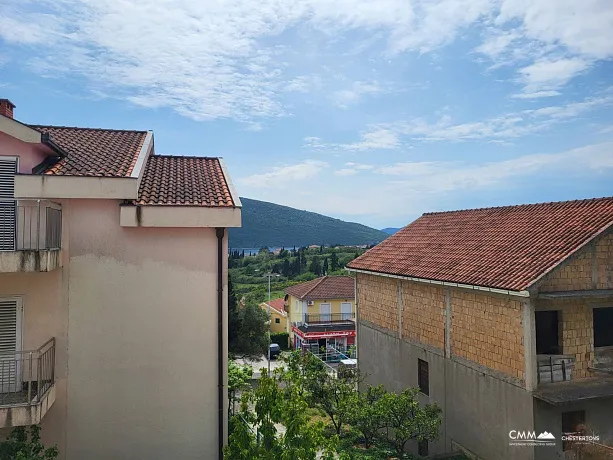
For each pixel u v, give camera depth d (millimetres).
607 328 13352
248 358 37938
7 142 9641
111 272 9766
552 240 13430
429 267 16500
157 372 9891
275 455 7680
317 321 44500
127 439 9742
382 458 14047
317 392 16812
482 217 18719
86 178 9344
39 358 8500
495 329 13102
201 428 10031
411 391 15344
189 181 11820
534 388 11844
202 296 10109
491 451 13133
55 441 9469
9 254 8445
